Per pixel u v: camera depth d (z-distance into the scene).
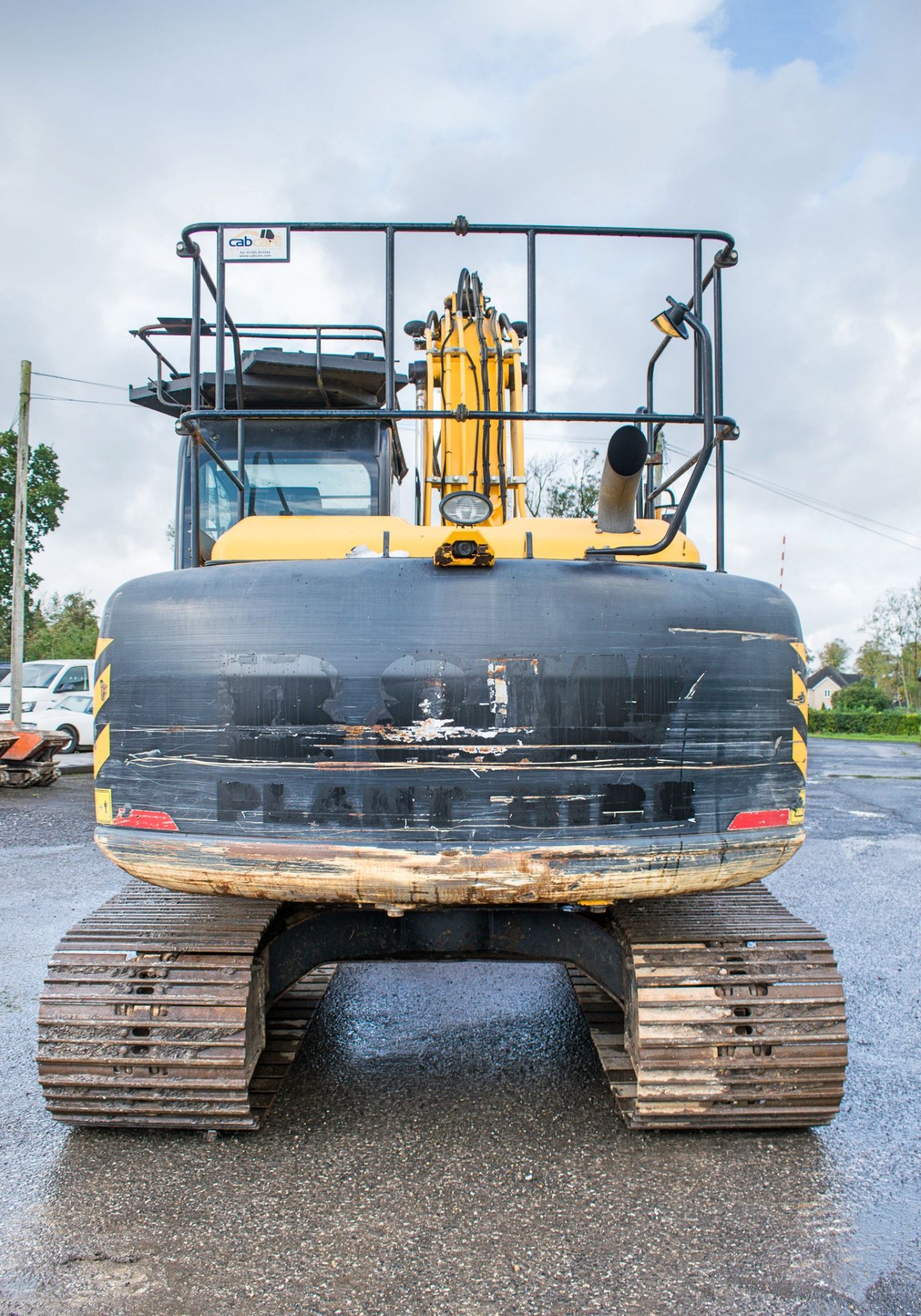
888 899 6.55
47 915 5.86
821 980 3.01
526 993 4.62
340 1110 3.28
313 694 2.62
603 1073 3.62
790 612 2.91
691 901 3.52
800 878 7.28
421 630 2.62
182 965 3.03
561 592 2.67
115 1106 2.97
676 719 2.66
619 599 2.69
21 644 16.64
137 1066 2.94
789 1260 2.38
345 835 2.58
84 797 11.66
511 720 2.59
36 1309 2.17
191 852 2.66
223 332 3.04
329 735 2.60
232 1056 2.92
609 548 2.91
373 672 2.60
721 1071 2.94
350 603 2.66
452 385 4.14
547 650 2.61
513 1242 2.46
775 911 3.42
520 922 3.41
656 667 2.66
